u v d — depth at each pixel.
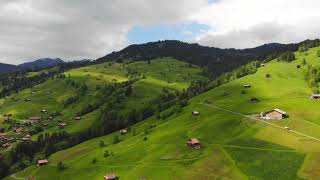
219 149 181.75
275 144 175.12
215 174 159.62
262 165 157.75
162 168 175.88
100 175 193.62
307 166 150.12
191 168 169.12
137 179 171.75
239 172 156.75
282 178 145.50
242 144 182.62
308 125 194.25
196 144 191.00
